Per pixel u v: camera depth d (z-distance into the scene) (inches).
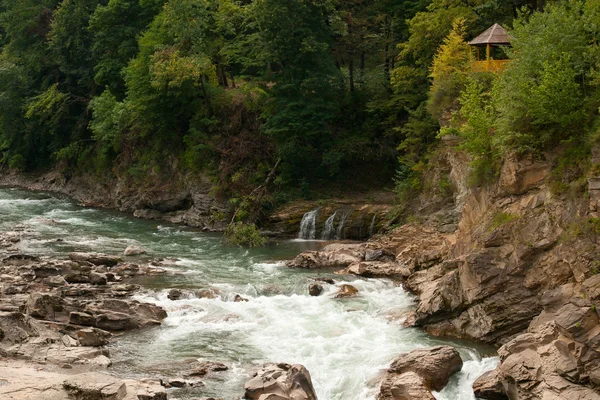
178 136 2518.5
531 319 1043.9
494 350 1048.8
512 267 1062.4
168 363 1021.8
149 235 2055.9
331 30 2317.9
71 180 3061.0
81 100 3090.6
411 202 1855.3
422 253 1419.8
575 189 1008.9
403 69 2025.1
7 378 877.2
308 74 2235.5
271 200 2119.8
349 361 1019.3
